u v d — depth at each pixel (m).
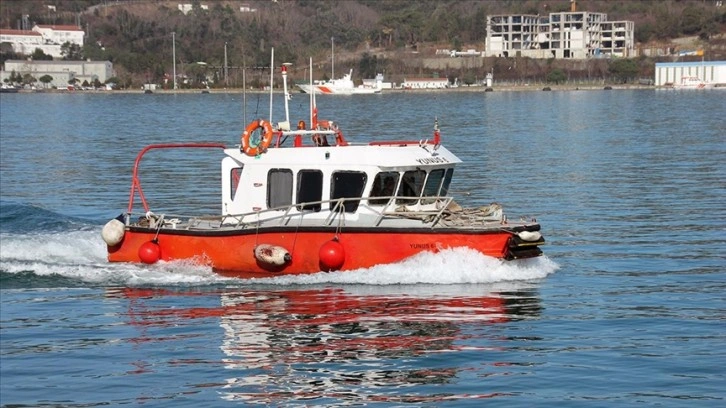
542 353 23.19
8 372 22.91
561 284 29.41
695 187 51.38
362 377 21.92
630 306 27.06
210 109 143.50
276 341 24.31
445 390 21.11
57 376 22.59
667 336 24.41
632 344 23.78
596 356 22.98
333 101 179.25
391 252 28.70
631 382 21.34
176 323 26.06
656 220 41.00
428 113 132.12
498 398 20.62
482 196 48.81
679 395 20.58
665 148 75.12
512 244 28.34
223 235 29.98
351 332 24.80
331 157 29.62
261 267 29.58
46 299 28.83
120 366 23.11
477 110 142.38
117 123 113.69
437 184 30.36
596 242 36.19
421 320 25.59
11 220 40.41
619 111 136.88
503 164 63.62
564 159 66.88
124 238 31.47
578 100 181.38
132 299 28.50
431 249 28.58
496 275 28.58
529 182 54.09
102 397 21.31
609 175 57.25
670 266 32.03
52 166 64.56
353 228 28.77
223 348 23.98
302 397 20.94
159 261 30.86
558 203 46.22
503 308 26.64
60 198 49.34
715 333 24.59
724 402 20.17
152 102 175.75
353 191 29.34
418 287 28.39
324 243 29.05
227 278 29.86
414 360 22.84
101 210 45.34
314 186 29.80
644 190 50.50
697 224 39.88
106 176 58.34
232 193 31.27
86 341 24.92
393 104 165.12
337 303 27.09
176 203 47.12
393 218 29.33
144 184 54.22
